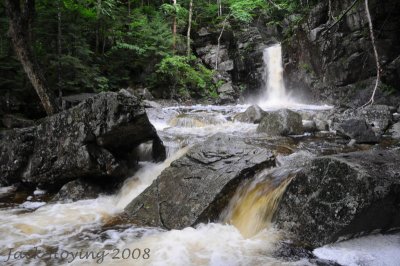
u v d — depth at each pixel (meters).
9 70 11.85
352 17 15.73
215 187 5.04
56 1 13.98
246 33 24.95
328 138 9.24
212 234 4.50
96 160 6.09
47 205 5.82
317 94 17.89
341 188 3.91
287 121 9.83
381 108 11.01
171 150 8.10
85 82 15.08
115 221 5.11
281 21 25.92
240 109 15.98
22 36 7.73
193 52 24.45
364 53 15.38
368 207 3.69
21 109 11.63
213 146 6.11
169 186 5.47
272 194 4.71
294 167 5.21
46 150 6.52
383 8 14.71
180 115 13.34
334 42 16.42
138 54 19.20
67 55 14.55
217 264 3.72
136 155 7.11
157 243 4.30
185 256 3.93
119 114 6.00
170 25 23.25
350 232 3.92
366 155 4.43
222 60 23.86
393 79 14.30
